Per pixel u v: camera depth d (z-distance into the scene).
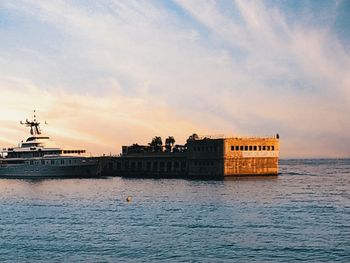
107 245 71.38
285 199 119.44
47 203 118.06
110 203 116.19
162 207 106.94
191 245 70.69
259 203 111.56
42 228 83.81
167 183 178.50
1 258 65.94
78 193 142.88
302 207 104.12
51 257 65.94
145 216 94.31
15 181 194.12
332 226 81.75
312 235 75.44
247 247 69.19
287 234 76.25
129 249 69.00
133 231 80.06
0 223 89.38
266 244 70.56
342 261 62.44
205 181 184.12
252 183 172.38
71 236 77.25
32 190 154.75
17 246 71.62
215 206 106.81
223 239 73.88
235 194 132.00
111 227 83.69
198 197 125.56
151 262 63.25
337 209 100.81
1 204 117.94
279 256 64.81
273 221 86.75
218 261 63.25
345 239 72.69
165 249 68.81
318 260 62.97
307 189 148.12
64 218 93.56
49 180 198.50
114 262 63.50
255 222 86.06
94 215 96.75
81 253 67.50
